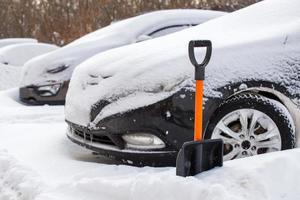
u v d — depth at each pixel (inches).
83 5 885.2
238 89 157.2
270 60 160.9
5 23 1002.1
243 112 158.9
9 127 238.2
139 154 157.9
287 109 162.2
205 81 156.4
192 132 155.5
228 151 159.9
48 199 128.6
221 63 158.9
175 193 113.1
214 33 184.2
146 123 156.6
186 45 171.8
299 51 163.5
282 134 159.2
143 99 157.8
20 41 625.3
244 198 109.2
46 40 917.2
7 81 476.7
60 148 193.9
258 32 174.2
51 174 157.4
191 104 155.5
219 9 748.6
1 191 154.2
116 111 159.8
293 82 160.4
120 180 127.8
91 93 170.4
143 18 310.5
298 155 125.2
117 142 160.6
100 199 125.0
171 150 156.4
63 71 304.7
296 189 114.6
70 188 133.6
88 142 170.1
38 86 306.3
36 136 216.2
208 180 117.6
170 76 158.1
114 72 168.4
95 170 150.6
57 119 263.0
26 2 956.0
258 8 194.7
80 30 882.1
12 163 167.3
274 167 117.2
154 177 119.9
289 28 170.2
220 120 158.2
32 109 291.0
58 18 904.9
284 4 187.3
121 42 301.6
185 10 316.5
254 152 159.3
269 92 161.8
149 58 166.6
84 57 304.5
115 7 880.9
